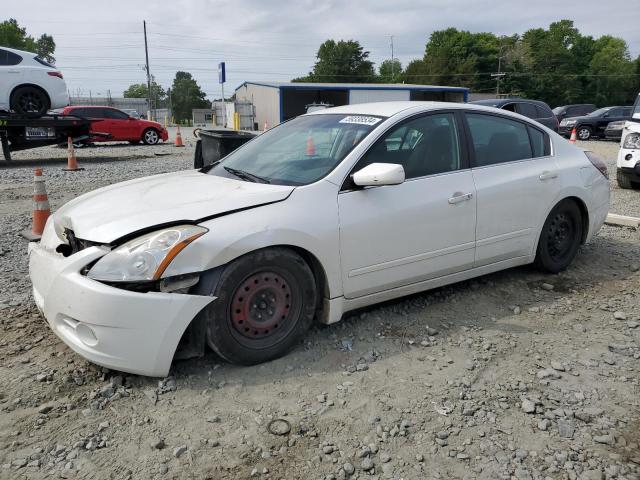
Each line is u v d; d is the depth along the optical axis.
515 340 3.64
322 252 3.29
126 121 20.38
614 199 8.62
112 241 2.93
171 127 54.44
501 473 2.39
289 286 3.24
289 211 3.21
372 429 2.68
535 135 4.67
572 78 87.81
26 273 4.90
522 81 85.75
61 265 2.99
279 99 43.38
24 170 12.15
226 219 3.04
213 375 3.12
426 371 3.23
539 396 2.97
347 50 97.38
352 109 4.22
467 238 4.02
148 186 3.72
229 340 3.06
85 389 2.97
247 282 3.08
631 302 4.29
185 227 2.97
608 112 25.34
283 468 2.40
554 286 4.61
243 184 3.51
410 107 3.96
